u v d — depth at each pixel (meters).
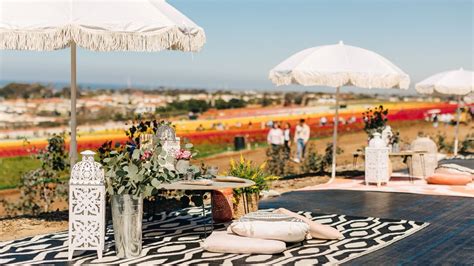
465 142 24.59
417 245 8.00
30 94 57.34
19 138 31.38
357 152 14.72
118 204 7.18
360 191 13.30
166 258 7.18
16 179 22.58
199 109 51.66
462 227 9.25
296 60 13.82
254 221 7.73
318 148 30.31
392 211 10.66
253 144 34.09
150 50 7.46
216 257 7.24
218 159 27.50
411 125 39.97
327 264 6.93
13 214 14.65
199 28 7.93
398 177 15.89
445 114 39.28
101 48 7.32
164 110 50.00
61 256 7.26
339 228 9.08
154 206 9.96
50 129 38.75
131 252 7.21
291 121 41.12
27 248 7.70
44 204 14.98
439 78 18.61
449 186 14.14
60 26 7.24
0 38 7.28
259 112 48.97
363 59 13.70
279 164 18.61
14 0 7.54
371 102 51.34
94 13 7.39
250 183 7.96
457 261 7.20
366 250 7.64
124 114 45.84
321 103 54.72
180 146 8.52
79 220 7.02
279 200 11.97
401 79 13.72
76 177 6.98
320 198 12.24
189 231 8.70
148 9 7.70
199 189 7.46
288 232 7.68
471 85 18.17
